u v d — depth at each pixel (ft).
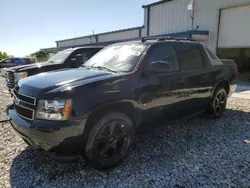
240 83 36.60
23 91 8.63
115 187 7.73
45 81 8.73
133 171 8.71
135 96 9.33
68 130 7.49
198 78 12.81
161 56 10.97
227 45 38.60
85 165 9.21
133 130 9.64
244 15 35.50
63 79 8.77
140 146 10.99
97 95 8.14
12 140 11.70
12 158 9.73
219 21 39.32
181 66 11.87
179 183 7.87
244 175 8.30
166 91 10.73
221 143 11.32
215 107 15.15
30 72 19.36
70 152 7.94
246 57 48.93
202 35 40.32
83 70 10.63
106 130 8.71
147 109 9.97
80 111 7.70
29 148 10.73
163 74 10.62
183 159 9.60
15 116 8.77
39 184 7.89
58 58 22.95
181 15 45.96
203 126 14.02
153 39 12.27
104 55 12.21
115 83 8.74
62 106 7.54
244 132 12.96
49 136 7.37
